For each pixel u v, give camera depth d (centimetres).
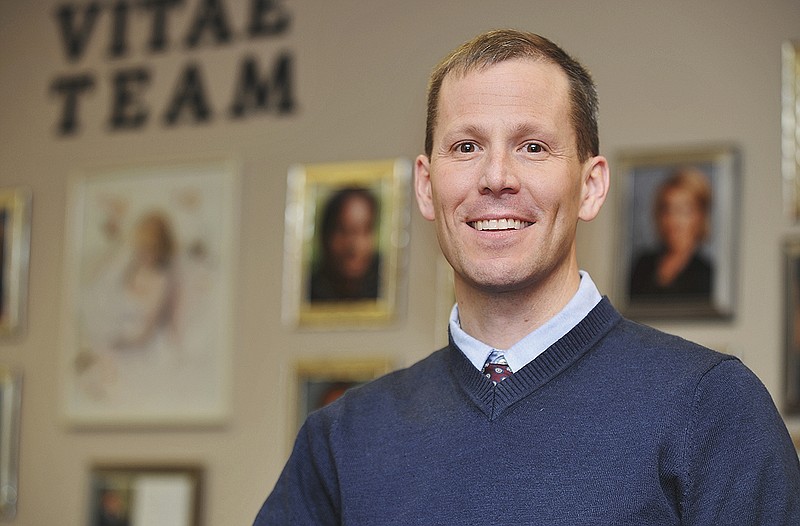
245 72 809
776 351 661
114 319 819
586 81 303
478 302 296
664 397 275
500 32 297
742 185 679
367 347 752
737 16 694
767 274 668
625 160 702
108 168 834
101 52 851
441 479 283
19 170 857
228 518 770
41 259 843
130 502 794
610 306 300
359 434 305
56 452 820
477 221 288
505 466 278
